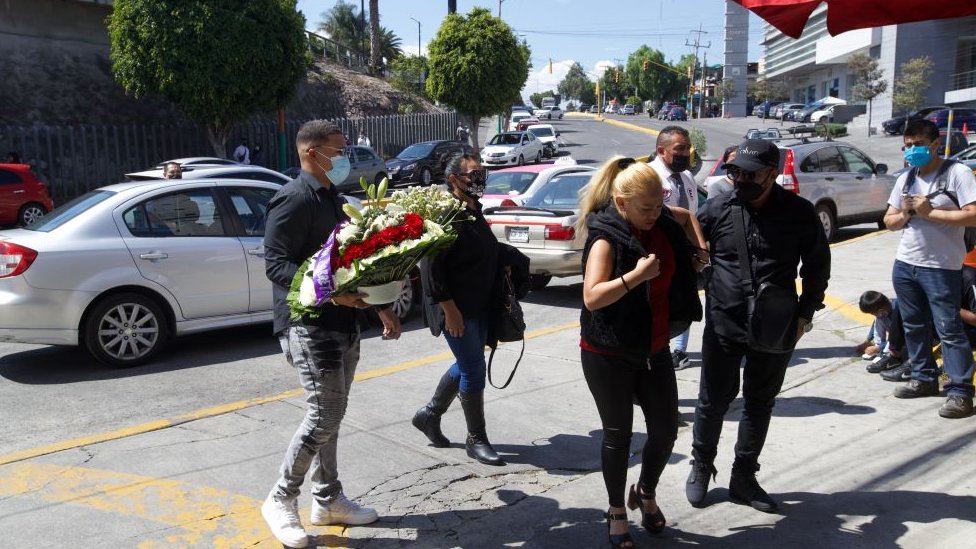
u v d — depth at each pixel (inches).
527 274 187.3
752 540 145.6
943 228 195.9
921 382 212.8
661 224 141.6
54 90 1025.5
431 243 131.3
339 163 145.3
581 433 204.1
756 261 147.3
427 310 179.3
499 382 245.0
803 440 189.5
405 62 1932.8
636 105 4153.5
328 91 1510.8
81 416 221.5
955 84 1823.3
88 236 261.0
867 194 517.7
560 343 292.8
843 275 372.5
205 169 433.7
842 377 235.3
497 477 177.8
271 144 1185.4
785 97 3144.7
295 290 135.3
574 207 383.6
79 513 157.9
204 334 321.4
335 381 142.1
